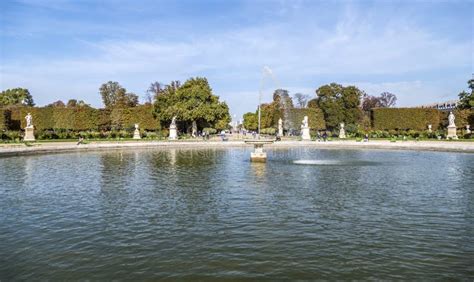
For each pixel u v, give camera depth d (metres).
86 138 50.91
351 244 8.48
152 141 46.34
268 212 11.23
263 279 6.72
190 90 65.88
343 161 25.42
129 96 95.88
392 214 11.05
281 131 67.62
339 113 73.12
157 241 8.66
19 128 55.88
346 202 12.59
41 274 6.95
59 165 22.88
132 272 7.01
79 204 12.32
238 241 8.65
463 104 60.88
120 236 9.02
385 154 31.41
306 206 12.01
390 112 62.66
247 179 17.50
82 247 8.30
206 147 40.38
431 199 13.09
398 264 7.41
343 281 6.66
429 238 8.93
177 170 20.62
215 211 11.35
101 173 19.42
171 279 6.72
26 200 12.91
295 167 22.08
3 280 6.71
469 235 9.16
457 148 32.88
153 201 12.73
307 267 7.23
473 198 13.26
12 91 100.75
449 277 6.86
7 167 21.80
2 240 8.77
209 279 6.72
